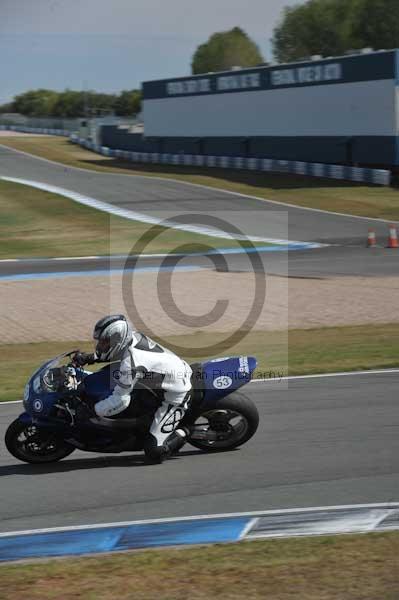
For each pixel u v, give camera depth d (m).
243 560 19.05
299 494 23.78
